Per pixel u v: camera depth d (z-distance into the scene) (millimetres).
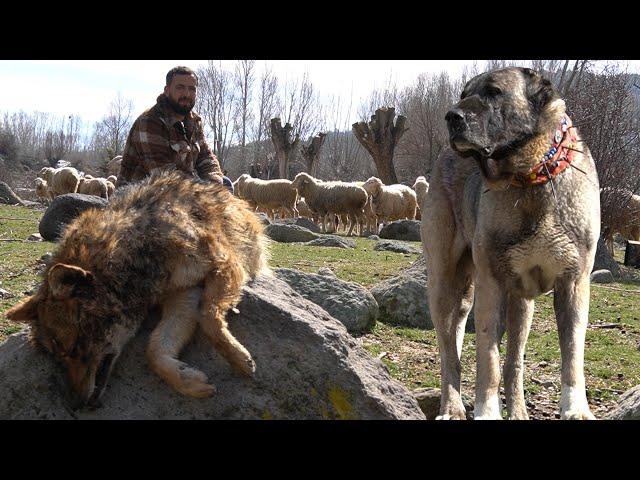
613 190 18562
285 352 4137
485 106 4328
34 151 87188
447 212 5762
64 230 4352
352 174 62406
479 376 4750
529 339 8609
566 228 4535
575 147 4641
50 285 3709
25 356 3924
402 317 9023
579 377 4539
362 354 4547
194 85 6664
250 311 4266
